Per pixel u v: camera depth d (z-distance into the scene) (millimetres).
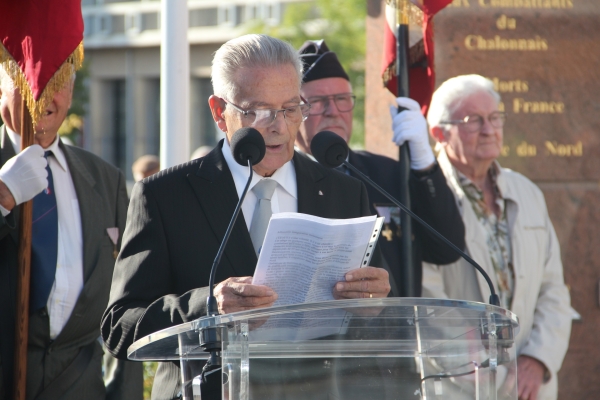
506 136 11156
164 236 5918
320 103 9539
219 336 4402
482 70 11125
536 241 10141
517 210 10086
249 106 5840
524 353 9852
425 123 8781
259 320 4379
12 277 7547
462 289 9617
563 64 11195
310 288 5117
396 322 4547
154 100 42281
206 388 4902
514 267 9852
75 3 7676
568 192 11164
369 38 11445
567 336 10070
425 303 4355
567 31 11195
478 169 9906
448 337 4695
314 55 9703
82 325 7840
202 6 40312
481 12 11117
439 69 11094
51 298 7703
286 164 6328
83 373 7840
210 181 6066
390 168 9320
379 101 11359
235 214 5211
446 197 8797
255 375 4465
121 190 8672
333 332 4566
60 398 7617
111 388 8289
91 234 8086
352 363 4617
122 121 42406
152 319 5371
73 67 7637
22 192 7320
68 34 7594
